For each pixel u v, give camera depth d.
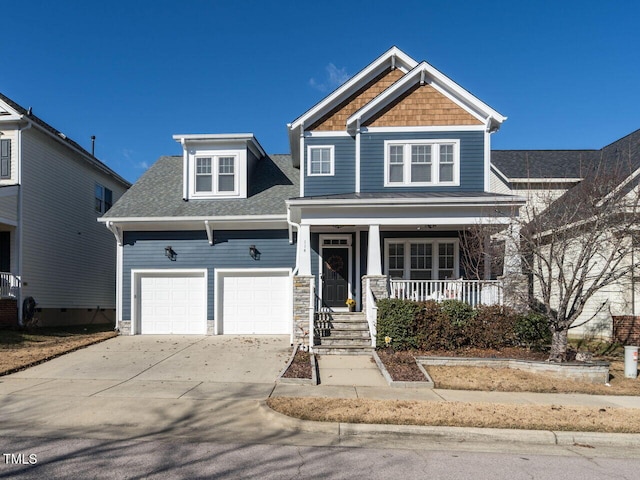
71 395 8.06
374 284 12.69
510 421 6.48
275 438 6.09
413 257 15.12
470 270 14.59
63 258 19.16
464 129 14.74
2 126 16.61
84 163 20.95
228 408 7.33
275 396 7.91
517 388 8.71
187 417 6.89
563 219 10.73
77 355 11.78
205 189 16.38
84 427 6.45
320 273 15.22
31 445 5.73
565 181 17.91
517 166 19.31
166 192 16.86
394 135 14.84
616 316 13.96
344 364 10.71
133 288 15.58
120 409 7.25
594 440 6.07
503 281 12.04
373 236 12.84
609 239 10.52
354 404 7.28
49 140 18.25
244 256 15.69
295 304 12.46
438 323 11.60
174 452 5.52
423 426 6.32
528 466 5.27
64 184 19.33
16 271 16.23
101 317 22.30
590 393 8.61
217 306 15.56
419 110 14.88
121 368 10.35
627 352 10.21
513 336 11.66
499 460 5.45
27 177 16.89
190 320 15.64
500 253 12.18
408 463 5.29
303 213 12.91
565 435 6.10
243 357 11.54
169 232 15.80
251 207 15.68
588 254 10.34
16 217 16.30
